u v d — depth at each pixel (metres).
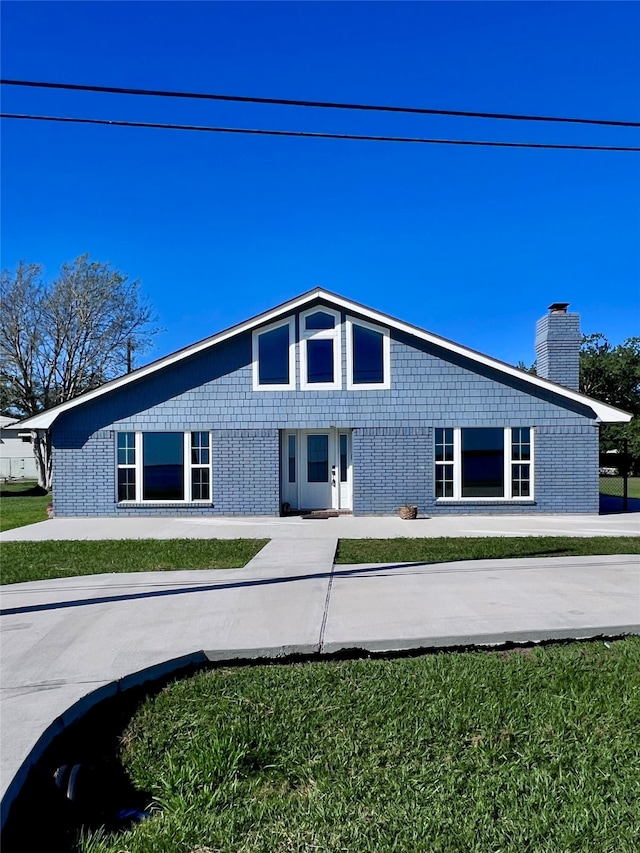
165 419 14.37
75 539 10.79
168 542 10.29
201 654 4.69
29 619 5.55
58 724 3.55
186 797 2.98
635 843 2.59
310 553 9.02
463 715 3.79
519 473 14.23
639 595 6.27
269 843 2.62
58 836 2.73
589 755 3.32
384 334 14.30
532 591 6.46
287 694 4.13
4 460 36.44
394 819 2.78
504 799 2.92
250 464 14.33
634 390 51.91
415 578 7.18
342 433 15.02
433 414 14.23
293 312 14.34
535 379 13.99
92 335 30.59
